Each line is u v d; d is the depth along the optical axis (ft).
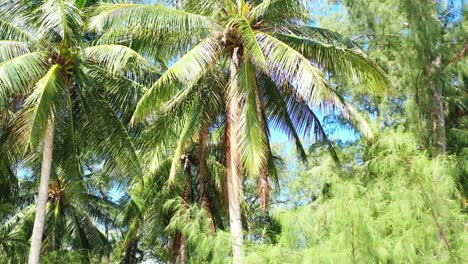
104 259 81.41
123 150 49.55
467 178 28.76
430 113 33.01
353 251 23.43
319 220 25.66
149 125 49.29
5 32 47.44
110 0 50.67
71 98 50.44
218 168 56.29
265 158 41.73
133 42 47.39
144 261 82.28
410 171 24.53
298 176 49.52
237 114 42.83
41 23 44.55
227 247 33.35
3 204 62.23
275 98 48.16
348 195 24.32
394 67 39.27
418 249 23.12
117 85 50.08
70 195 59.93
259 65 41.01
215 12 44.57
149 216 61.52
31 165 53.72
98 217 76.18
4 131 52.16
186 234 38.88
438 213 23.22
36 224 44.24
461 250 22.33
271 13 44.73
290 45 44.11
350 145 49.19
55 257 63.36
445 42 35.65
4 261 64.18
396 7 35.01
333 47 42.34
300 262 25.70
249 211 50.55
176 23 42.09
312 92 38.88
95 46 45.93
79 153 52.65
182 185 59.31
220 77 47.47
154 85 41.55
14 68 42.01
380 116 43.27
